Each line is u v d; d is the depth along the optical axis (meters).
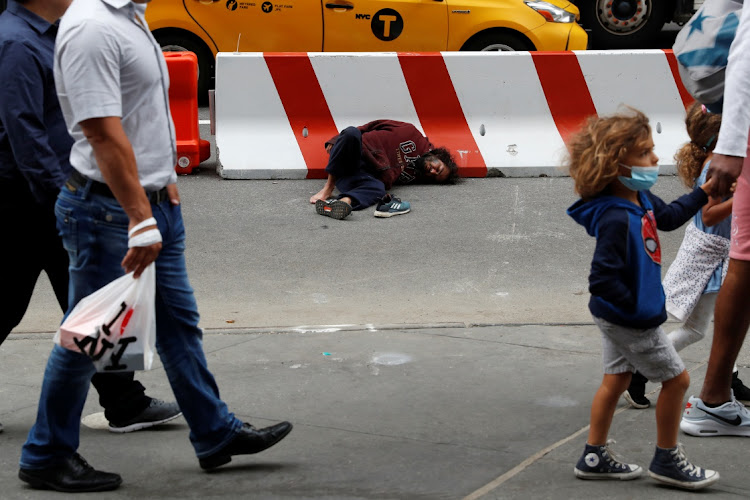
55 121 4.34
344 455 4.30
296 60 9.90
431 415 4.77
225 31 12.76
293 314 6.55
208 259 7.70
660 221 4.00
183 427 4.69
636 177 3.72
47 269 4.54
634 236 3.76
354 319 6.43
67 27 3.47
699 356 5.59
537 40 12.51
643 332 3.80
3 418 4.74
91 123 3.45
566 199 9.27
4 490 3.94
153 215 3.74
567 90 10.09
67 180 3.88
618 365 3.94
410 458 4.26
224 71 9.86
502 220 8.66
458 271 7.44
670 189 9.50
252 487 3.97
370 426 4.64
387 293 6.98
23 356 5.68
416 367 5.48
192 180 9.86
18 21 4.20
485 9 12.52
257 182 9.79
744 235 4.27
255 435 4.08
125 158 3.50
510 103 10.09
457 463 4.20
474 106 10.08
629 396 4.84
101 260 3.73
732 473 4.11
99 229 3.70
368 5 12.59
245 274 7.38
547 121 10.13
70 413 3.89
